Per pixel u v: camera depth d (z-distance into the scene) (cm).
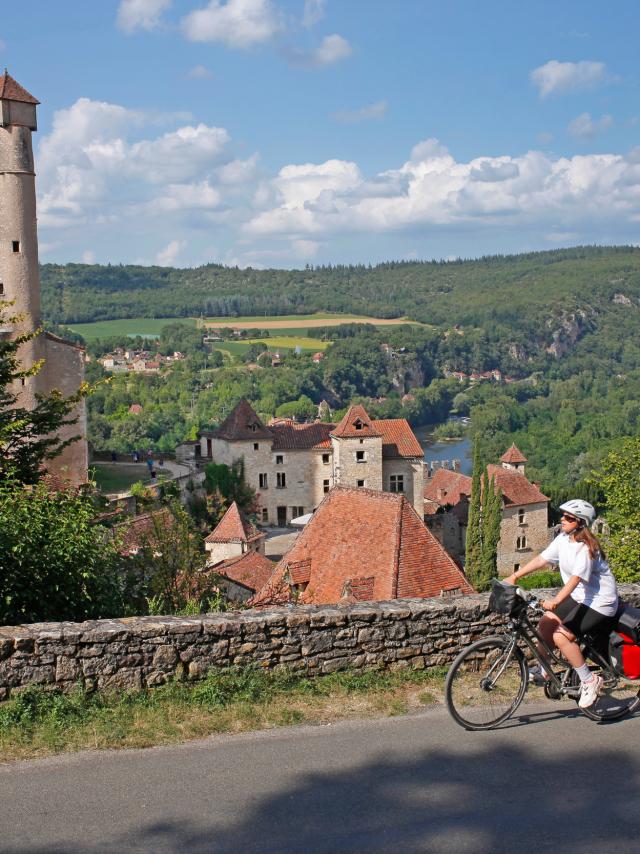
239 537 4997
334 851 585
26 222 4344
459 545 7338
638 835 604
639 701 814
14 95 4228
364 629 970
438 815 632
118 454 7475
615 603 793
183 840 599
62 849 588
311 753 745
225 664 926
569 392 18812
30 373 1877
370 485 7231
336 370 19500
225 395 16362
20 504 1259
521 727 795
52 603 1234
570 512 789
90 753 750
